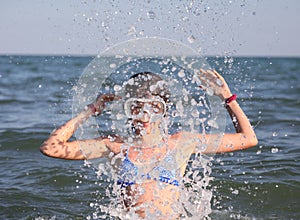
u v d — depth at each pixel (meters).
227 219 4.89
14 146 8.12
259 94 15.28
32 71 37.38
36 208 5.28
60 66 47.81
